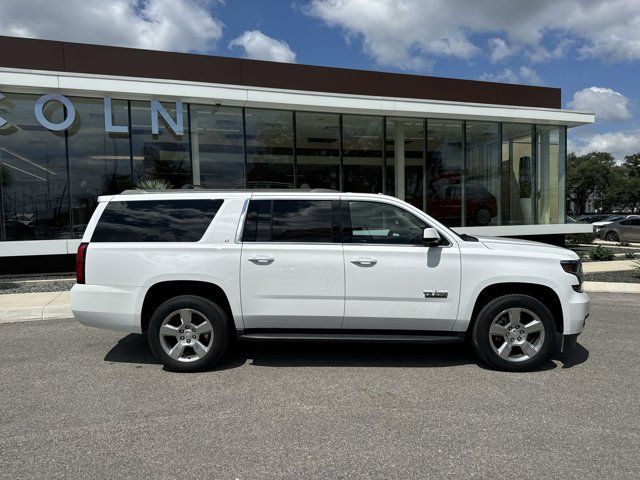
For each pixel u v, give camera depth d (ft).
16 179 38.45
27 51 40.81
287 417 12.46
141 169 42.09
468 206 54.08
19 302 26.71
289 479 9.56
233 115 45.39
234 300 15.81
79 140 40.14
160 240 16.03
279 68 49.03
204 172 44.45
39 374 15.87
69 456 10.45
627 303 28.30
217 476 9.67
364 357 17.62
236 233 16.01
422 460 10.30
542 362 15.87
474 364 16.81
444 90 55.42
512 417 12.46
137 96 40.47
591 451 10.67
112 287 15.87
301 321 15.97
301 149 48.03
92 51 42.83
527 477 9.64
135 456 10.46
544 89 59.82
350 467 10.02
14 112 38.24
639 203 204.74
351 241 16.05
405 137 51.80
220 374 15.78
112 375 15.75
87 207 40.50
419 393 14.11
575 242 72.02
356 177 50.11
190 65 45.98
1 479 9.50
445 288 15.76
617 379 15.30
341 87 51.31
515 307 15.81
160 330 15.87
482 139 54.49
